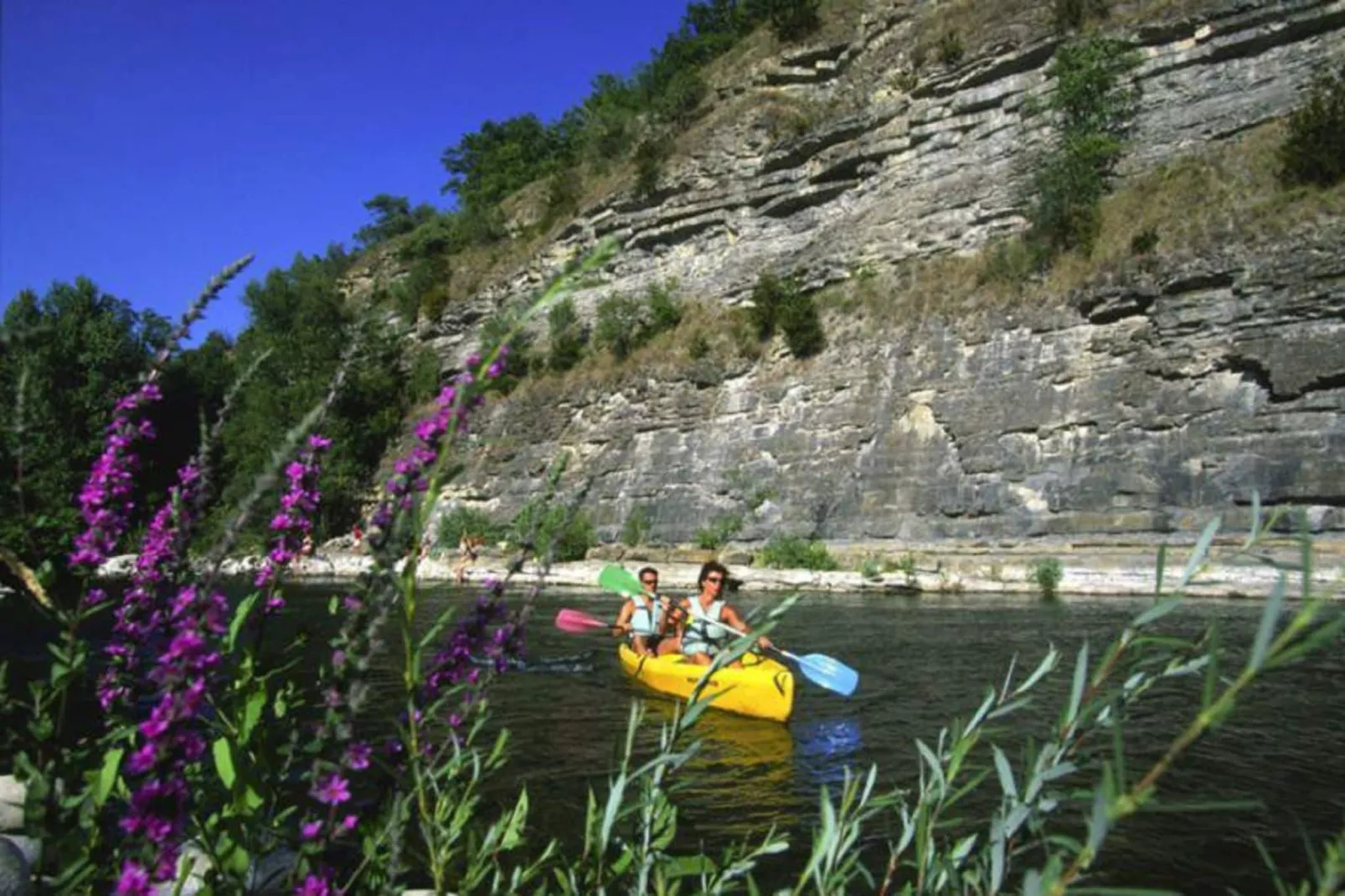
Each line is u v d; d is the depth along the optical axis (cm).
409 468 196
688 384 3206
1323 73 2348
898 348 2680
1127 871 411
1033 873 139
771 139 3659
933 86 3120
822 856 244
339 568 2333
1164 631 1206
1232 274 2066
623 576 914
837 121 3391
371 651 196
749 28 5303
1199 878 405
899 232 3042
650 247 3962
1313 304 1945
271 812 233
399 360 4650
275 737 244
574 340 3844
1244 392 2019
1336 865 139
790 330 2925
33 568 208
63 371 3353
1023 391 2361
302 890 193
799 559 2402
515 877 264
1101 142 2517
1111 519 2117
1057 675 917
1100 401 2222
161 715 178
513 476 3609
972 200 2898
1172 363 2120
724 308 3541
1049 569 1911
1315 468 1878
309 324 4725
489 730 716
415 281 4928
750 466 2931
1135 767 574
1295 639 140
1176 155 2506
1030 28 2916
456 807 253
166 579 221
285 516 233
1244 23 2467
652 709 790
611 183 4238
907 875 404
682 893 332
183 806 188
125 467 217
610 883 260
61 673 208
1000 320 2469
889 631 1297
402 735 215
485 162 6925
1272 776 554
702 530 2894
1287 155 2139
